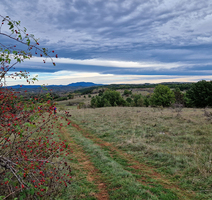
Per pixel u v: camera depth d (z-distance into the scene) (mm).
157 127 12914
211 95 34844
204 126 11469
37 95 3600
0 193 3639
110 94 62688
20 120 3475
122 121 17047
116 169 6883
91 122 18812
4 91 3387
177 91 48250
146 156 8344
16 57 3156
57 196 4605
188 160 7059
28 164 3480
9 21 2943
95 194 5180
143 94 126938
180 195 4996
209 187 5227
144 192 5070
